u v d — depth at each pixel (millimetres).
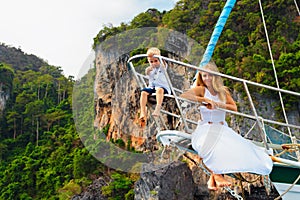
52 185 51688
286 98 44062
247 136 7465
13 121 76562
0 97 80938
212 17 48844
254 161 5609
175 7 49562
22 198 51781
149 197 34812
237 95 43969
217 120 5598
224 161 5496
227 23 53719
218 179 5637
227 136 5590
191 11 49438
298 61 46562
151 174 35281
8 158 67500
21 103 80500
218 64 48594
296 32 51750
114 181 43438
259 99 43938
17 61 115875
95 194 43219
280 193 6758
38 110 76812
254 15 52750
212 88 5523
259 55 47000
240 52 49312
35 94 83500
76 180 46750
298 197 6836
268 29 52031
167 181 34531
